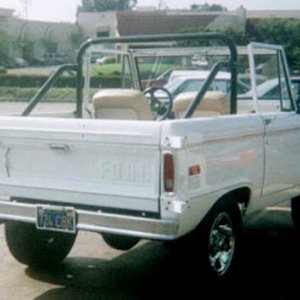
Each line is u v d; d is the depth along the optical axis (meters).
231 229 5.14
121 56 7.48
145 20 60.69
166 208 4.41
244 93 6.52
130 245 6.44
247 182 5.26
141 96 5.68
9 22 75.44
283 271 5.84
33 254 5.69
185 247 4.74
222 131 4.85
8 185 5.07
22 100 36.81
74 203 4.82
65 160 4.82
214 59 7.11
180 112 6.16
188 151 4.46
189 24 60.38
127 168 4.57
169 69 7.46
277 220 7.78
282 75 6.58
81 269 5.88
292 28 54.75
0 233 7.05
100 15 77.56
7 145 5.04
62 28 78.25
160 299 5.12
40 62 73.25
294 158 6.24
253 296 5.19
